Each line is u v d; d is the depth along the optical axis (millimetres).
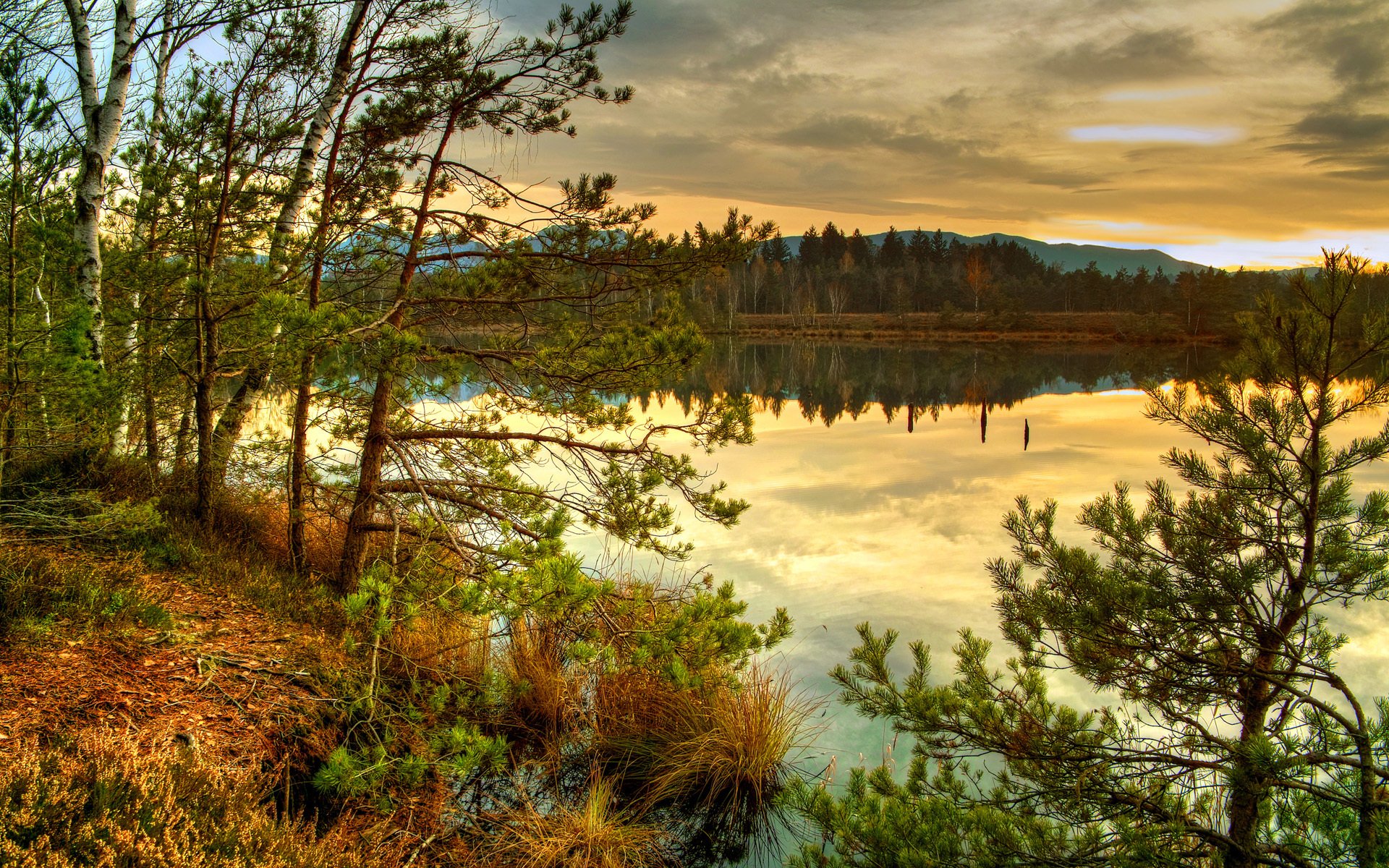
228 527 7391
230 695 4480
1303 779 3221
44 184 5859
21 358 4688
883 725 6188
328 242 6320
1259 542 3381
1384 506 3195
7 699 3752
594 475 6363
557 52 6254
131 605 4969
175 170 6133
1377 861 2691
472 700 5598
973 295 100875
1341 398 3252
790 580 9484
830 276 113500
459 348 6430
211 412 6863
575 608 4480
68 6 6398
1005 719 3826
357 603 4277
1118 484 3889
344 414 6938
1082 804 3473
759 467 17031
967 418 26078
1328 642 3438
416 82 6422
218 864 2750
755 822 5043
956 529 11820
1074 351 66312
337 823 4117
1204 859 3342
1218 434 3451
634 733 5805
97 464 6508
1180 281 79500
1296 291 3414
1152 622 3420
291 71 6727
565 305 6598
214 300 6602
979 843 3451
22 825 2414
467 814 4742
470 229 6496
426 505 6203
